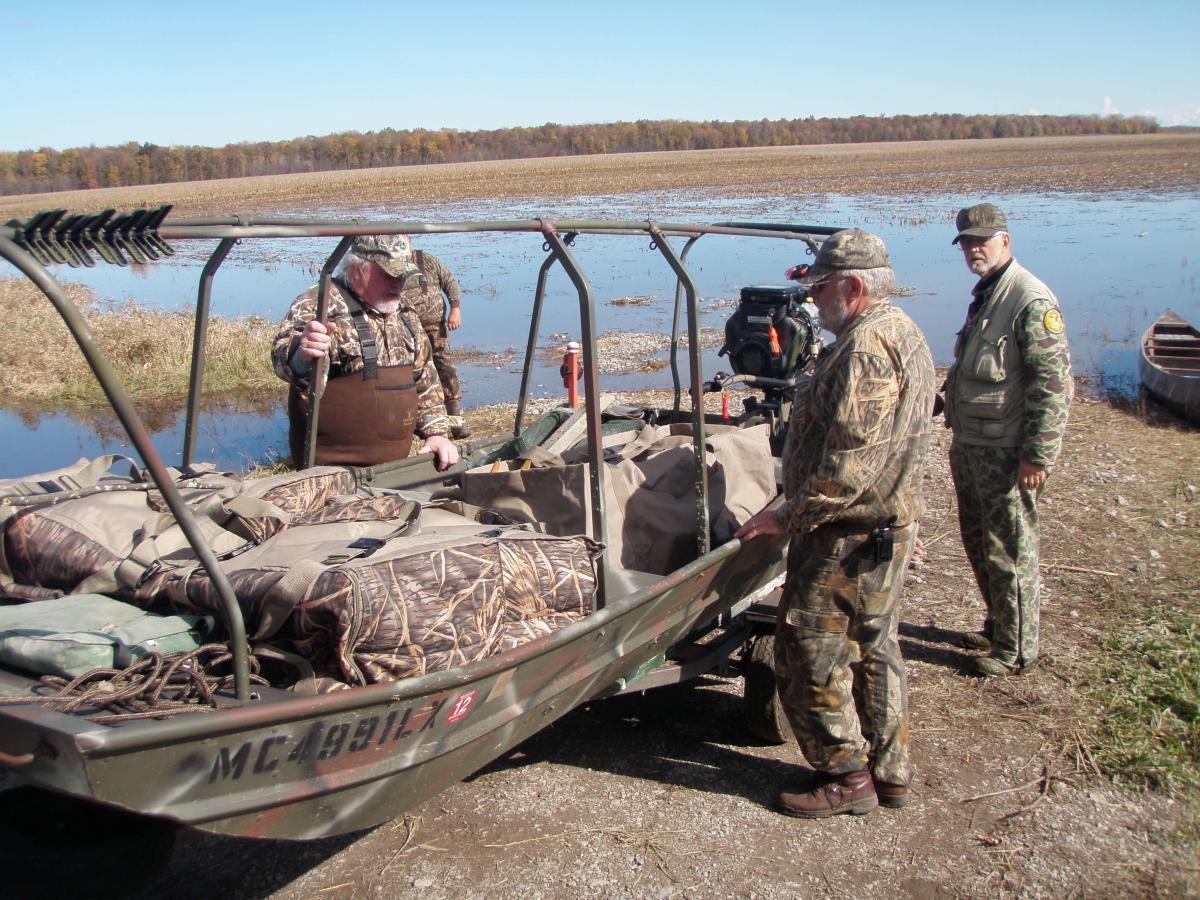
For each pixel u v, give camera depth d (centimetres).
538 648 311
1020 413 477
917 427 360
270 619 289
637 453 470
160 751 233
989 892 353
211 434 1066
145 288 2358
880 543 365
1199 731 439
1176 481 776
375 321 522
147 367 1320
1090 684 489
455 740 305
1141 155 6462
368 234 305
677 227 434
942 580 631
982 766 429
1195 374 1071
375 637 285
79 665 262
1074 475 796
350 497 379
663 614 384
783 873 363
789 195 3900
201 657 287
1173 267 1927
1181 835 380
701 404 404
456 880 359
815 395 366
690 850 376
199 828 252
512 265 2414
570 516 391
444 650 297
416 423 559
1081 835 382
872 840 382
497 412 1052
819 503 352
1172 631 535
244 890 353
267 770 258
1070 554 643
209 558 258
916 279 1847
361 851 375
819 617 375
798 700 387
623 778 426
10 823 287
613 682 391
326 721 263
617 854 373
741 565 429
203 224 278
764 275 2066
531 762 439
